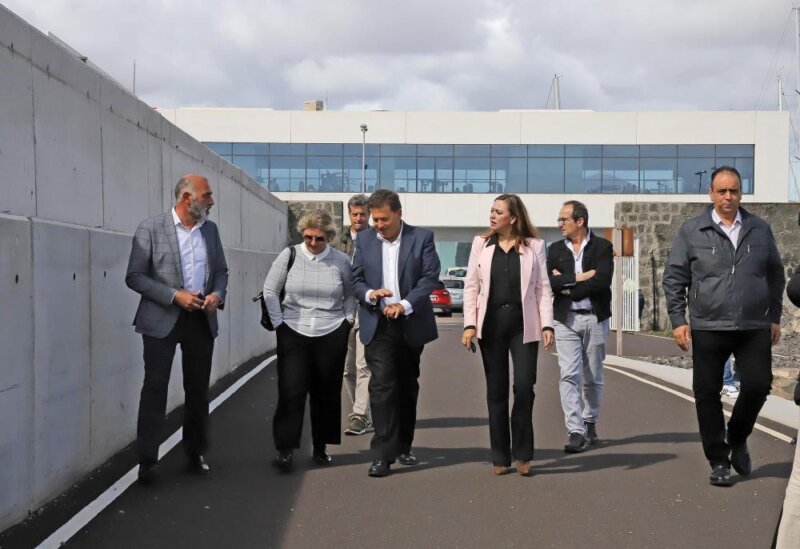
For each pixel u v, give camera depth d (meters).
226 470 7.26
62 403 6.38
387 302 7.16
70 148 6.89
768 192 49.12
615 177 49.56
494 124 49.62
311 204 24.77
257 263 16.33
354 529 5.68
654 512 6.08
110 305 7.57
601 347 8.30
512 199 7.18
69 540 5.38
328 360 7.41
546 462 7.63
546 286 7.22
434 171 49.91
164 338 6.81
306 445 8.38
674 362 16.00
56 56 6.58
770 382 6.74
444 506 6.22
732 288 6.68
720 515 6.01
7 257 5.39
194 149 11.61
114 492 6.49
